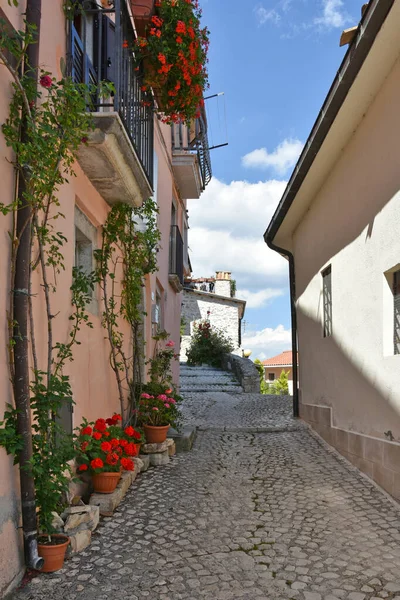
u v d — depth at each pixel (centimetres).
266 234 1015
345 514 459
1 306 317
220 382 1738
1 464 304
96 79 540
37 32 354
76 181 483
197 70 610
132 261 681
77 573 337
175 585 326
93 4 512
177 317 1336
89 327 522
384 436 524
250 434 839
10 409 321
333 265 704
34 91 342
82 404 494
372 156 548
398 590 320
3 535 301
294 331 993
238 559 365
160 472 598
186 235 1579
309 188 783
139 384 712
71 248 464
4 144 322
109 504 447
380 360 530
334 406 712
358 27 451
